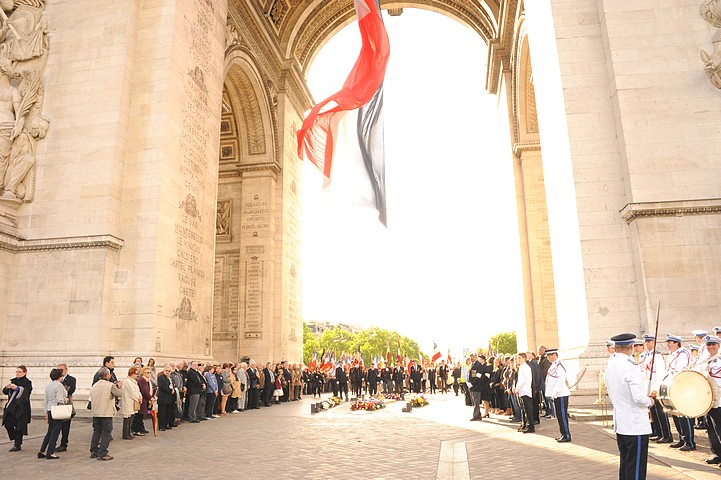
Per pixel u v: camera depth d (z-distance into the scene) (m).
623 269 20.20
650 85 20.86
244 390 24.25
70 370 20.11
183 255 24.14
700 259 19.12
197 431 16.56
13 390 13.04
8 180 22.33
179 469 10.59
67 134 23.06
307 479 9.48
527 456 11.17
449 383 49.81
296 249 42.50
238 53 33.50
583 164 21.23
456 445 13.03
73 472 10.45
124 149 23.11
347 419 19.98
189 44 25.88
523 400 15.16
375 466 10.52
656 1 21.61
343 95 26.75
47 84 23.83
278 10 40.31
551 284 34.16
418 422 18.64
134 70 23.98
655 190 19.88
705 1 21.03
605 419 16.73
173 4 24.47
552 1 23.11
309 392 40.12
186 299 24.14
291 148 42.22
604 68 22.05
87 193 22.22
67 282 21.53
